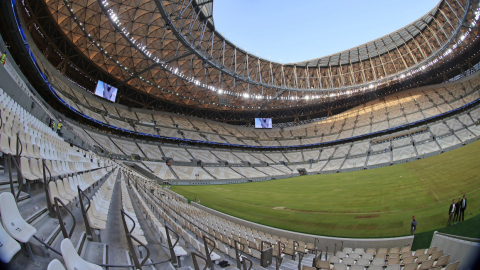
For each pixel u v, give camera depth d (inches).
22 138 305.9
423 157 1676.9
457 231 421.7
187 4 1210.6
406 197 727.7
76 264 113.3
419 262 270.4
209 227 391.2
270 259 296.4
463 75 2153.1
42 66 1156.5
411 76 2096.5
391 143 2039.9
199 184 1680.6
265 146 2573.8
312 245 420.5
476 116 1776.6
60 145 549.3
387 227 506.3
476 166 911.7
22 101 611.2
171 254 191.9
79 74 1625.2
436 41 1847.9
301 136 2672.2
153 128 2001.7
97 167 610.9
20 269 106.8
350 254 329.4
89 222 174.4
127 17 1222.3
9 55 712.4
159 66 1541.6
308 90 2127.2
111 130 1814.7
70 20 1151.0
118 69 1578.5
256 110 2620.6
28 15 1004.6
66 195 210.5
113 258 167.6
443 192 702.5
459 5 1512.1
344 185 1173.1
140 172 1563.7
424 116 2069.4
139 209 371.9
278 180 1876.2
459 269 274.7
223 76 1971.0
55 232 152.9
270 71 2028.8
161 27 1355.8
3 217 110.8
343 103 2691.9
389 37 1947.6
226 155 2277.3
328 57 2134.6
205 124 2532.0
